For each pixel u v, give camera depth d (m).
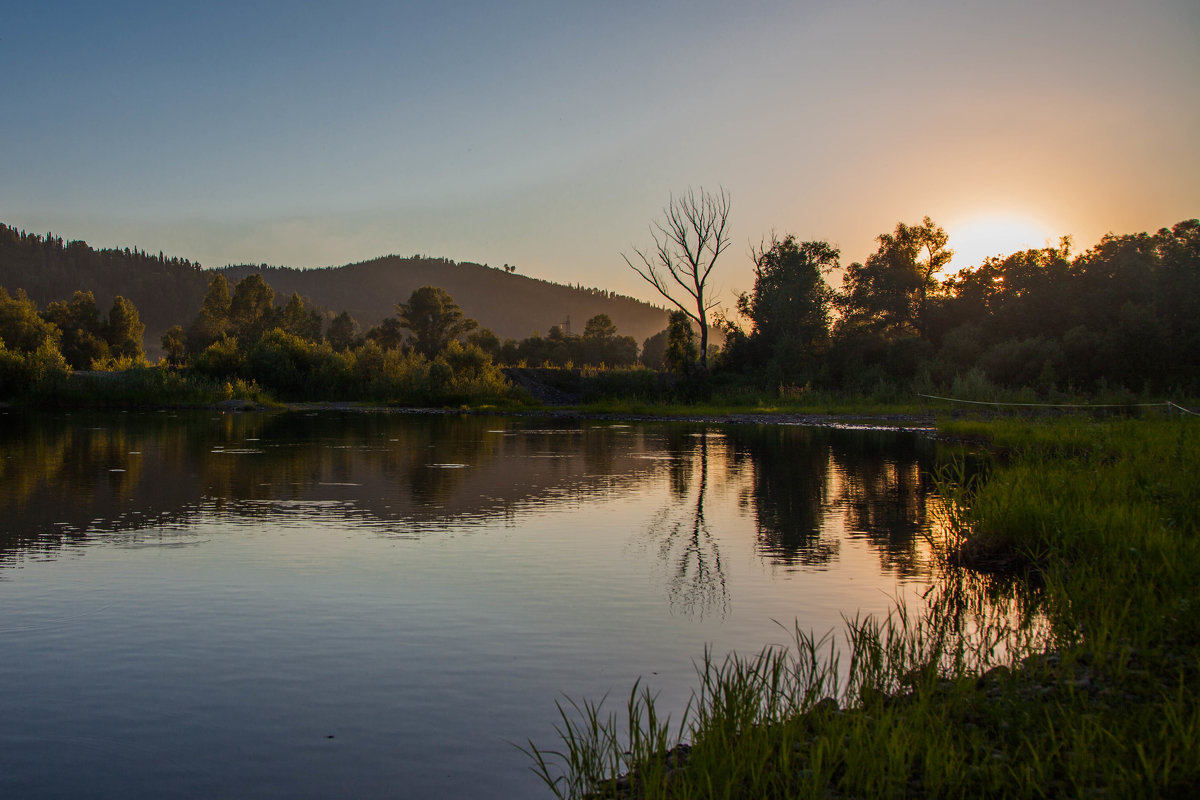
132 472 16.38
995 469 12.27
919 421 34.81
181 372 53.00
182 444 22.31
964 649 6.09
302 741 4.77
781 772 4.02
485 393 47.84
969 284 55.28
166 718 5.08
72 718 5.07
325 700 5.34
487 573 8.57
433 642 6.44
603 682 5.64
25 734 4.86
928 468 17.81
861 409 40.19
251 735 4.85
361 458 19.31
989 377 44.84
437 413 41.16
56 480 15.20
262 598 7.63
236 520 11.48
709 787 3.70
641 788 4.08
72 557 9.20
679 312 50.88
